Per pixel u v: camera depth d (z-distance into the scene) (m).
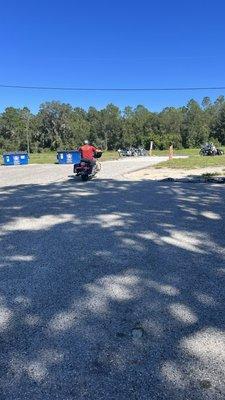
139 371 3.18
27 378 3.10
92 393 2.93
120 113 124.56
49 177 19.64
